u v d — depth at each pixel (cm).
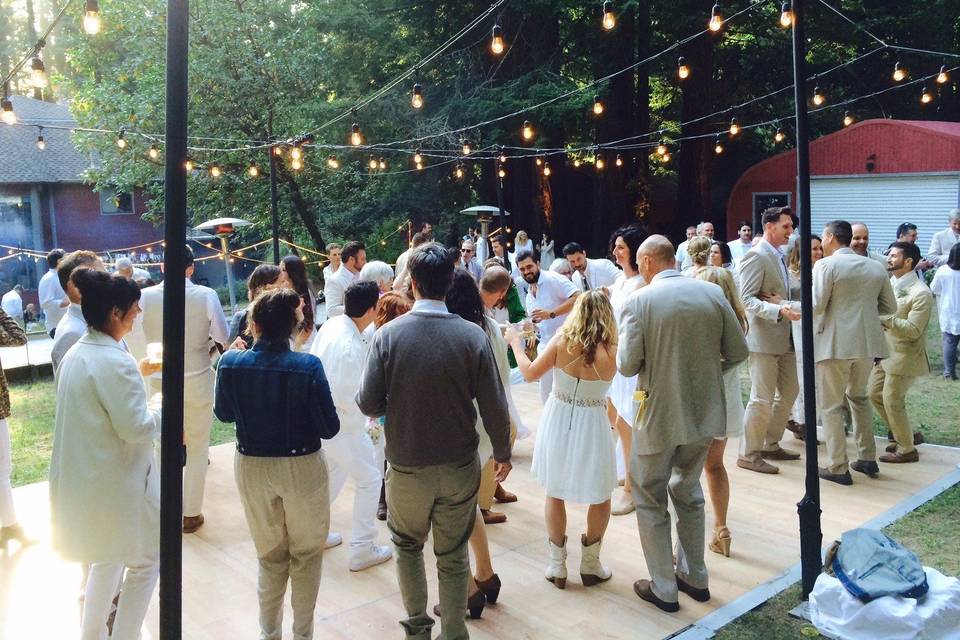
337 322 438
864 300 532
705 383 376
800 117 379
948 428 690
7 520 488
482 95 2103
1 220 2422
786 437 676
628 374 373
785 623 374
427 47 2250
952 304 859
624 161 2300
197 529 505
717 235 2916
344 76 2272
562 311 632
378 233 2238
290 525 329
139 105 1770
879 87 2486
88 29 453
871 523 483
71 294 418
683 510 397
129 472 320
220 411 326
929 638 343
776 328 570
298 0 2134
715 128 2561
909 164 1764
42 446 765
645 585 402
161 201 2047
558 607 395
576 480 396
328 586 423
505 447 332
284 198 2050
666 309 368
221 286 2617
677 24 2111
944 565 423
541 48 2212
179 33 235
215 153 1845
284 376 315
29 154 2477
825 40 2386
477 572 396
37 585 431
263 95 1856
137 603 326
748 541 468
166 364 244
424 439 315
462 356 314
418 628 335
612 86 2261
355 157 2173
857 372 559
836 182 1906
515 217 2284
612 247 507
